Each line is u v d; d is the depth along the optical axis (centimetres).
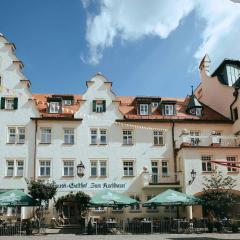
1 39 3919
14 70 3838
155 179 3738
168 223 2973
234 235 2631
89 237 2558
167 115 3991
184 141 3681
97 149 3731
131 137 3834
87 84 3897
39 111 3806
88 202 3166
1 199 2898
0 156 3600
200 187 3488
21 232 2877
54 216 3497
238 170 3591
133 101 4209
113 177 3681
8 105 3759
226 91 4156
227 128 3978
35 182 3064
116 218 3603
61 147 3684
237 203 3478
